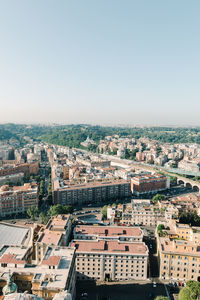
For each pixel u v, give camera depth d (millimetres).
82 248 199000
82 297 172500
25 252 157000
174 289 183750
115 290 182375
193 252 193375
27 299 84250
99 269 196625
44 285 125312
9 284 106688
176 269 195000
